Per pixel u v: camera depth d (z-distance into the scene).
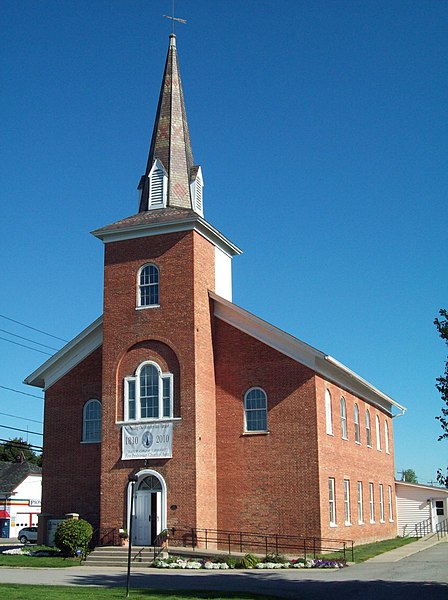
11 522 77.44
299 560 30.81
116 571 29.27
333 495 36.88
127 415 35.91
